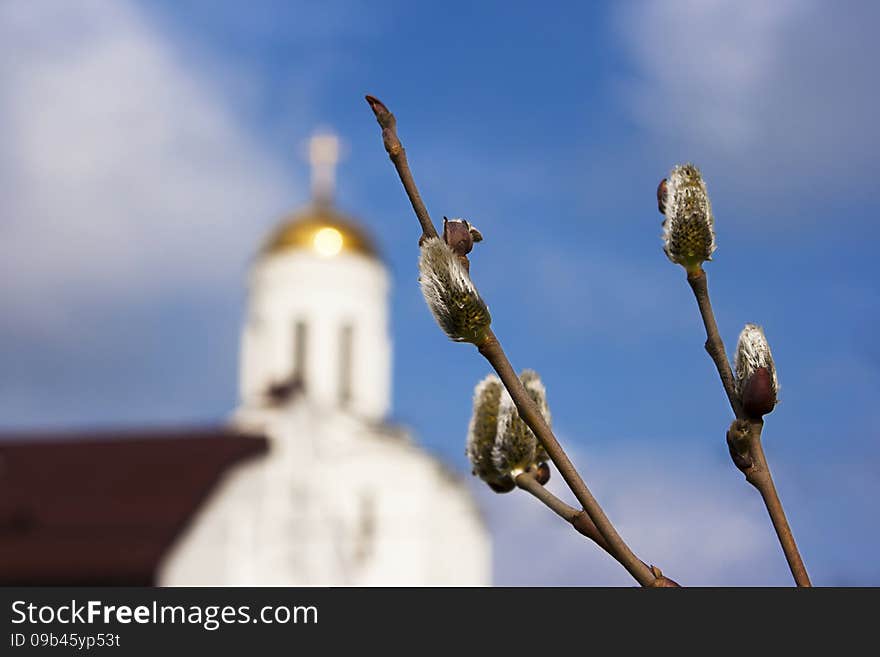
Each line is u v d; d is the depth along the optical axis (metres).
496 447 3.90
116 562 63.25
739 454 3.47
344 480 73.12
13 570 63.12
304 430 72.38
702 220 3.56
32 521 66.19
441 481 75.19
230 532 68.25
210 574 66.81
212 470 69.19
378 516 73.69
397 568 73.06
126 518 66.38
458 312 3.34
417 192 3.45
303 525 70.75
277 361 76.06
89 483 68.88
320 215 79.62
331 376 76.06
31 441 71.94
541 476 3.94
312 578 70.12
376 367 77.38
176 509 66.75
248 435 71.56
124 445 71.44
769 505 3.45
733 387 3.54
